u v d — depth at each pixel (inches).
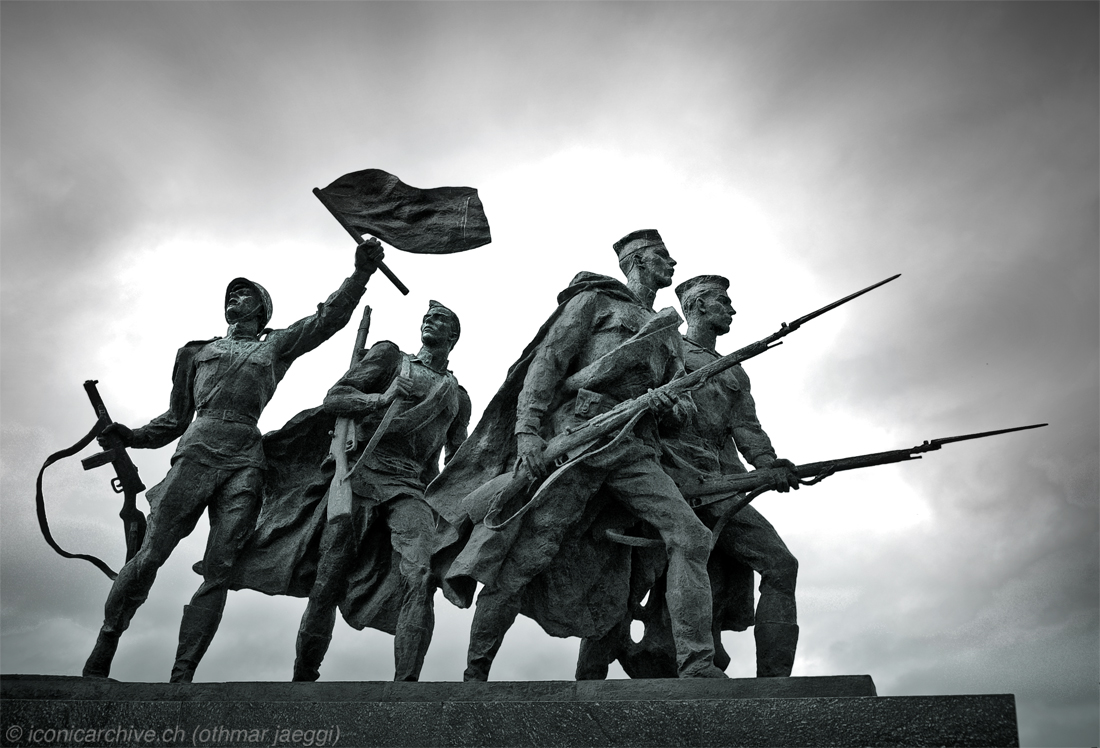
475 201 384.2
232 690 301.3
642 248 382.0
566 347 349.7
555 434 343.6
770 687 280.2
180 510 357.7
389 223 382.9
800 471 347.9
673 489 333.4
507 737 271.6
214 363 380.8
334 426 382.9
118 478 376.5
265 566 369.1
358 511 367.6
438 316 400.8
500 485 336.2
